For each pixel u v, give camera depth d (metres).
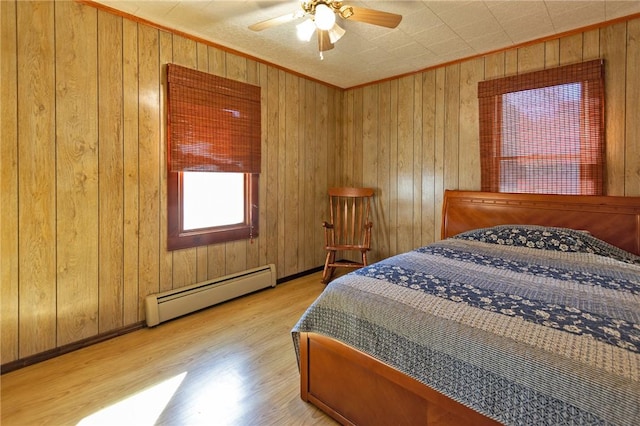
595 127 2.62
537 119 2.88
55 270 2.17
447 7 2.32
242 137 3.20
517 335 1.16
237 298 3.25
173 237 2.77
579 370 0.98
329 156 4.23
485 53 3.12
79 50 2.20
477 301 1.44
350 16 1.94
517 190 3.00
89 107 2.27
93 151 2.30
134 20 2.45
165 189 2.71
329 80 3.97
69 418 1.62
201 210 3.03
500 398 1.10
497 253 2.31
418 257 2.19
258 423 1.61
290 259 3.85
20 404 1.72
